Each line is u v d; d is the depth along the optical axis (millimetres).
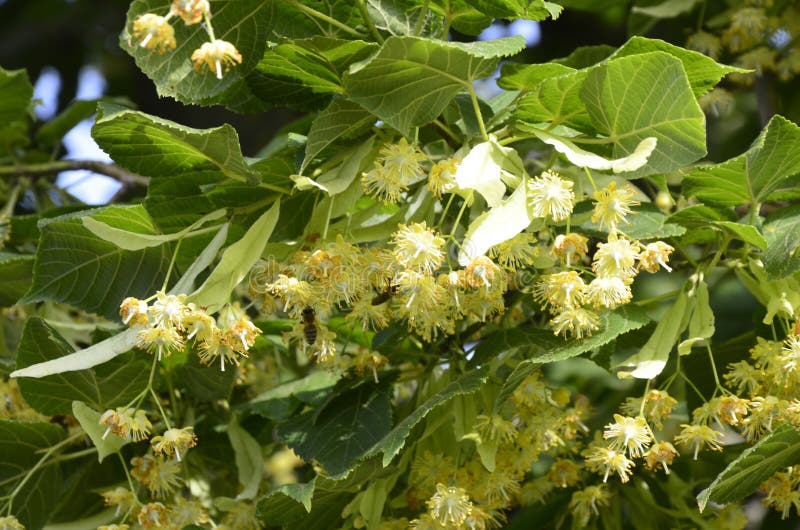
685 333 1141
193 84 1018
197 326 984
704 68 1005
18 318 1184
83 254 1053
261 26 1017
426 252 980
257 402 1143
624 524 1121
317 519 1045
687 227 1058
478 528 1028
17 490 1071
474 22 1058
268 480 1194
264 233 1006
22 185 1252
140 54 1004
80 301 1059
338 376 1139
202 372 1109
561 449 1107
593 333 1009
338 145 1032
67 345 1051
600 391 1290
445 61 994
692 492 1133
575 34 1484
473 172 992
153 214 1042
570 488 1104
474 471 1052
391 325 1073
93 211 1045
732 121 1430
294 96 1049
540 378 1063
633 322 1009
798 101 1284
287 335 1047
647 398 1016
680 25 1261
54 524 1097
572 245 990
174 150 1014
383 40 1049
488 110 1051
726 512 1095
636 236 1038
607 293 986
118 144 1010
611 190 988
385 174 1003
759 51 1237
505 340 1046
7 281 1146
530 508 1102
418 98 1007
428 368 1081
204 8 962
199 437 1131
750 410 1018
